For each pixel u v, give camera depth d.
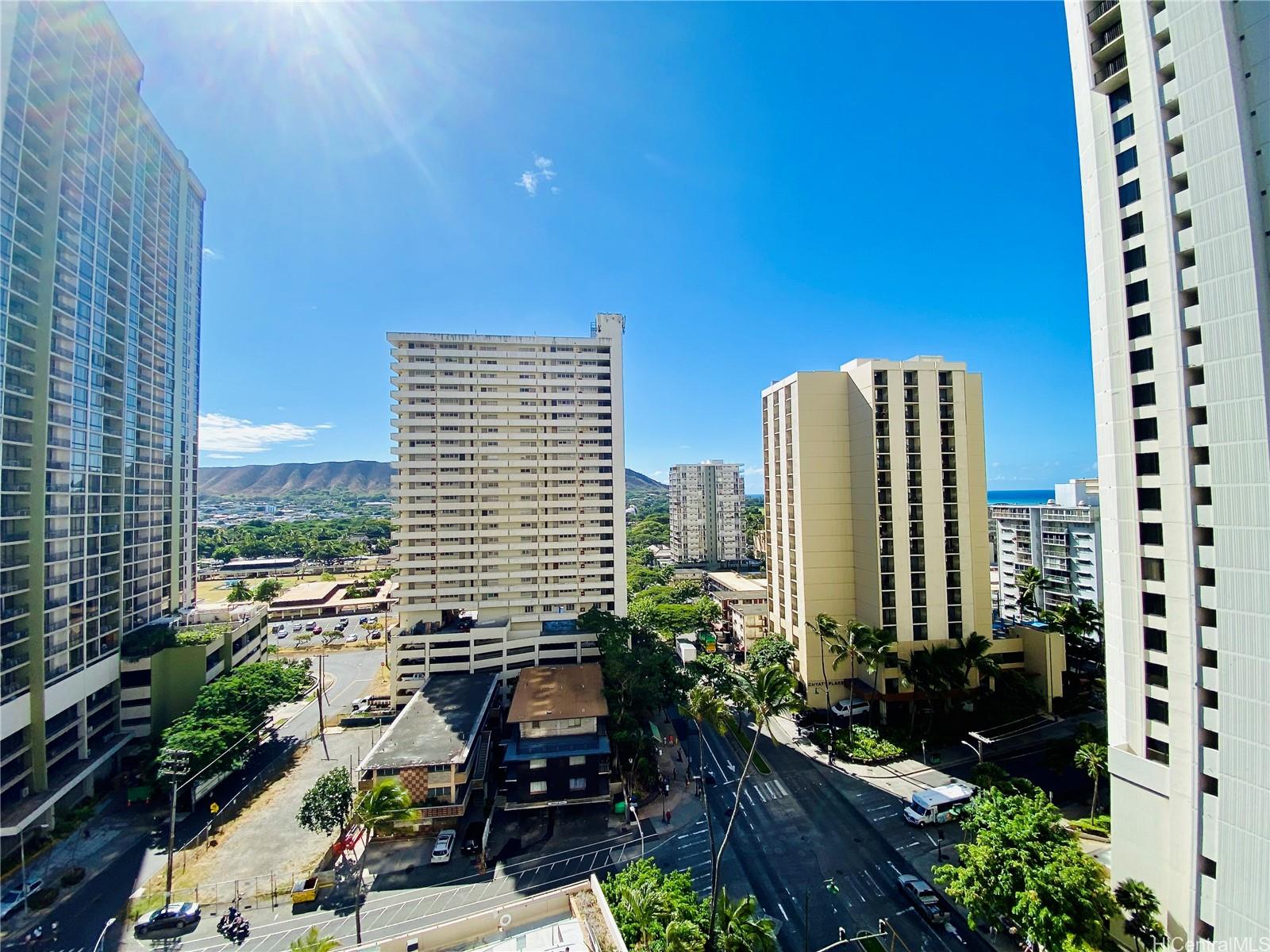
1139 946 29.66
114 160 60.91
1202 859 27.94
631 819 46.75
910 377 64.56
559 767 48.53
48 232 51.66
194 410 80.06
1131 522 32.75
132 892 38.62
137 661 57.78
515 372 81.00
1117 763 33.03
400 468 78.06
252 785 52.84
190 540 79.06
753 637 85.75
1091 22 34.84
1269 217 26.08
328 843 43.88
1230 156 26.98
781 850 42.00
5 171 48.00
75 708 52.22
